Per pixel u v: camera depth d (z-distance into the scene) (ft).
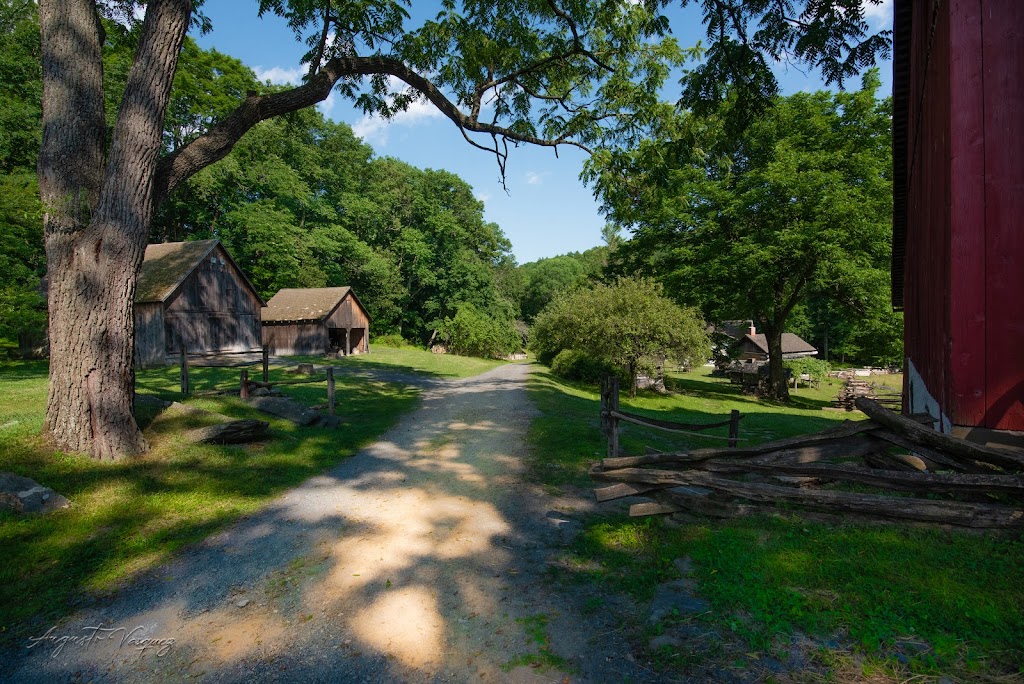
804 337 222.48
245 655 11.62
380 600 14.03
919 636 9.81
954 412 14.28
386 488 24.07
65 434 23.97
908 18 24.48
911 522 13.61
